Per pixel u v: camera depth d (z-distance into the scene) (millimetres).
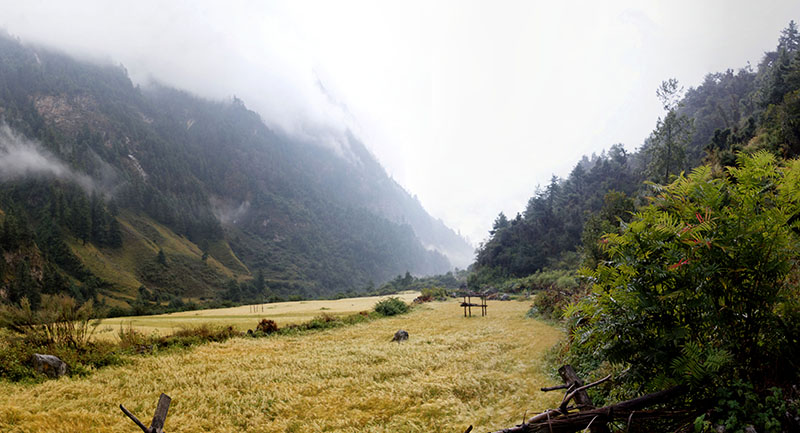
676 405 3346
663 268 3566
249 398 9117
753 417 2834
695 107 130250
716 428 2906
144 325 25906
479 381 9469
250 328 22891
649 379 3594
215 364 12797
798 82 46188
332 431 7156
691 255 3393
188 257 181375
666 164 49969
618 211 32781
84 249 144000
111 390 10016
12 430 7105
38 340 12867
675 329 3332
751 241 3207
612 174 112188
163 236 193750
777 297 3166
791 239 3414
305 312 36969
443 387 9070
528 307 31156
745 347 3293
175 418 7883
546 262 87438
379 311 30422
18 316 12898
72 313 13664
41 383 10453
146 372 11797
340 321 24562
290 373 11320
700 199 3713
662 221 3742
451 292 53719
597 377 6625
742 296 3316
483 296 28703
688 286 3363
